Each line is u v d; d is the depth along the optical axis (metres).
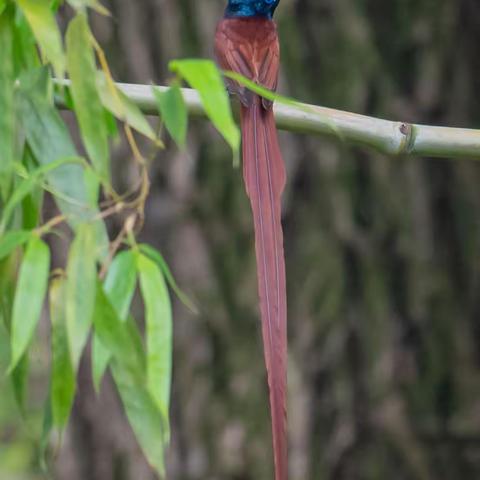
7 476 13.91
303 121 8.58
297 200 11.88
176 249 11.79
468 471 12.13
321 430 11.92
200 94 6.14
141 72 11.80
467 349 12.16
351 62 11.98
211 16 11.77
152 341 6.66
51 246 11.59
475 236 12.19
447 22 12.20
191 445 11.84
